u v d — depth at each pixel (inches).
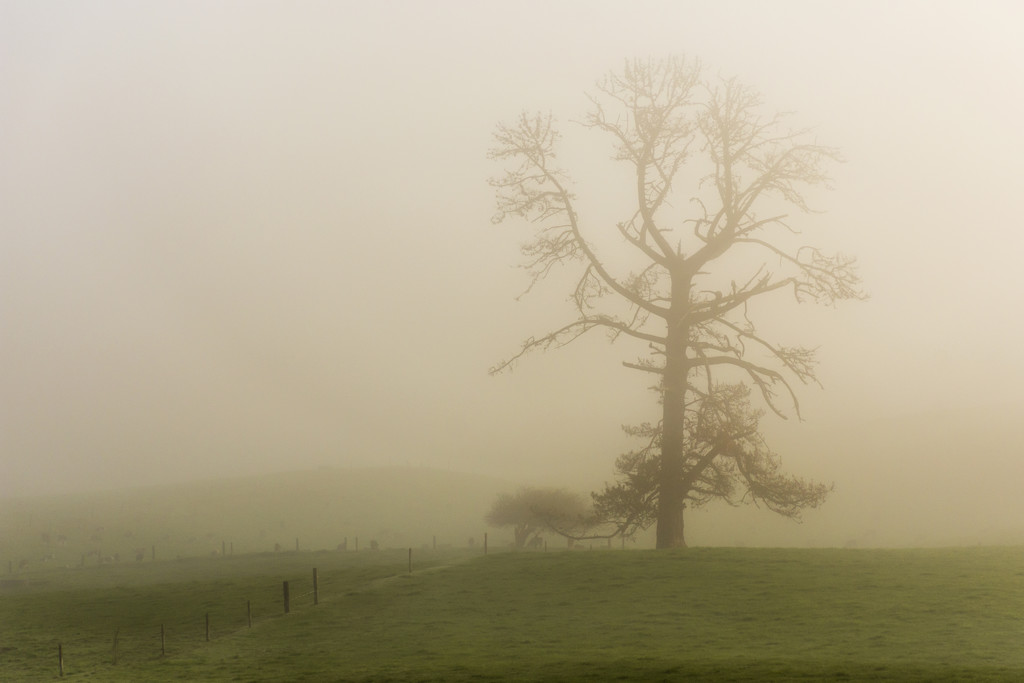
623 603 1263.5
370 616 1275.8
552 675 860.6
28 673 1092.5
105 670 1075.3
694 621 1138.7
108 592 1738.4
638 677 825.5
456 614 1256.8
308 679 917.8
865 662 847.7
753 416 1855.3
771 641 1003.9
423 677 888.3
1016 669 782.5
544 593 1354.6
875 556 1523.1
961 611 1092.5
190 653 1136.2
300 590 1533.0
